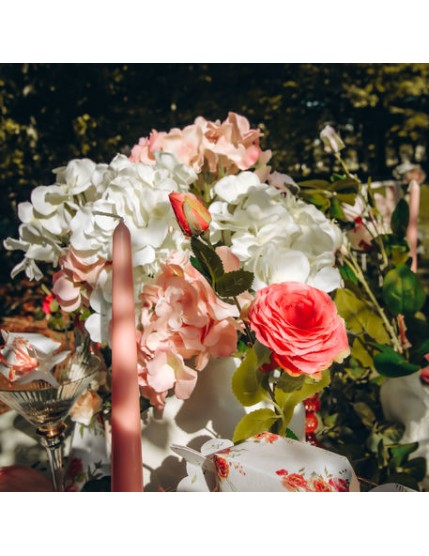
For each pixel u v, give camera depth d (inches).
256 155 42.7
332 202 49.0
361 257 67.2
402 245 48.4
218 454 30.4
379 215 50.1
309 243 34.9
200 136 41.6
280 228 34.4
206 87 205.6
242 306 34.8
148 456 36.3
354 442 46.3
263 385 33.0
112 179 36.7
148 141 44.5
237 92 210.1
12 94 178.9
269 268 33.6
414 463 42.9
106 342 33.7
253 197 34.4
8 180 183.8
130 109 197.0
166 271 32.3
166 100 209.6
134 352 24.9
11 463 48.9
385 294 44.1
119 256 24.8
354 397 49.1
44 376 31.4
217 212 35.6
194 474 32.0
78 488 40.6
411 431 43.7
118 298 24.8
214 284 32.4
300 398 32.9
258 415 33.0
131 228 33.3
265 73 217.9
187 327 31.8
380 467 43.8
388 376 41.6
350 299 44.5
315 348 29.7
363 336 45.1
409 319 43.9
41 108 185.2
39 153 185.3
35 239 37.6
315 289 31.6
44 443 33.5
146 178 35.1
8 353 33.9
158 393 32.7
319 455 30.1
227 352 32.3
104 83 187.6
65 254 36.0
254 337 35.1
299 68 216.2
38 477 40.1
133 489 24.7
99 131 191.3
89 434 41.4
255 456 30.1
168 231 34.7
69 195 37.1
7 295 182.5
